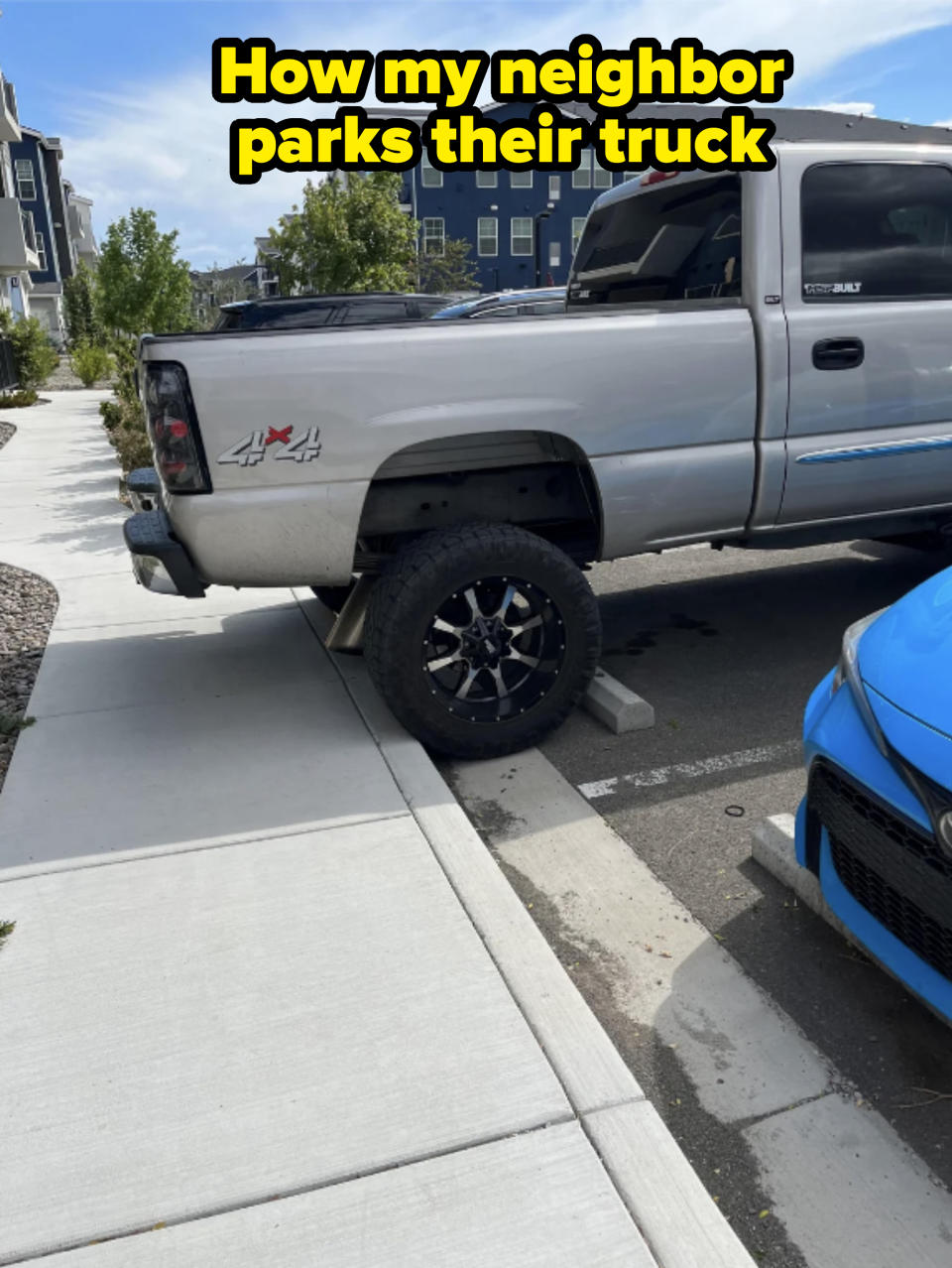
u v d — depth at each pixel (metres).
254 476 3.46
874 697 2.36
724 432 3.97
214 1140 2.03
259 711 4.17
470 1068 2.19
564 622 3.78
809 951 2.73
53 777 3.61
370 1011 2.37
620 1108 2.08
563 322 3.67
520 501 4.17
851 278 4.11
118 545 7.41
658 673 4.77
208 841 3.14
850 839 2.35
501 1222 1.84
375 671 3.65
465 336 3.55
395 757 3.68
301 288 18.42
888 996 2.55
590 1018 2.33
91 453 12.70
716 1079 2.30
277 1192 1.91
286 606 5.75
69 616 5.66
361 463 3.53
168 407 3.37
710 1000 2.55
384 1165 1.96
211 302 65.81
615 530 3.92
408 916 2.73
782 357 3.98
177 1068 2.22
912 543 5.43
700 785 3.68
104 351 27.98
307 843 3.11
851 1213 1.95
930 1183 2.02
